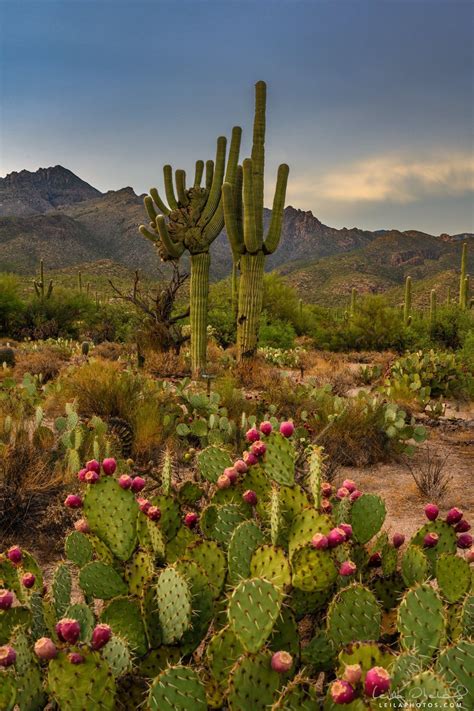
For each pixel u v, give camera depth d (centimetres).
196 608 226
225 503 300
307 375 1673
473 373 1419
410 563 265
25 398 905
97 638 181
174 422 787
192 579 228
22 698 185
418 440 799
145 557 261
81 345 2092
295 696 167
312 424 830
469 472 737
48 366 1509
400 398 1169
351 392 1425
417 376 1221
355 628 214
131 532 279
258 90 1388
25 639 195
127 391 870
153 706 169
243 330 1474
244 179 1383
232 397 996
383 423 802
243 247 1447
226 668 201
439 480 643
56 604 255
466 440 930
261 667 180
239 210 1488
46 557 443
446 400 1346
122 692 198
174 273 1689
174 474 599
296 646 212
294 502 275
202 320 1468
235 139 1459
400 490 648
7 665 176
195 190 1454
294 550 228
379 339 2719
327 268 19362
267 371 1412
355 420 794
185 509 388
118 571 274
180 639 218
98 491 281
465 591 250
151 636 221
